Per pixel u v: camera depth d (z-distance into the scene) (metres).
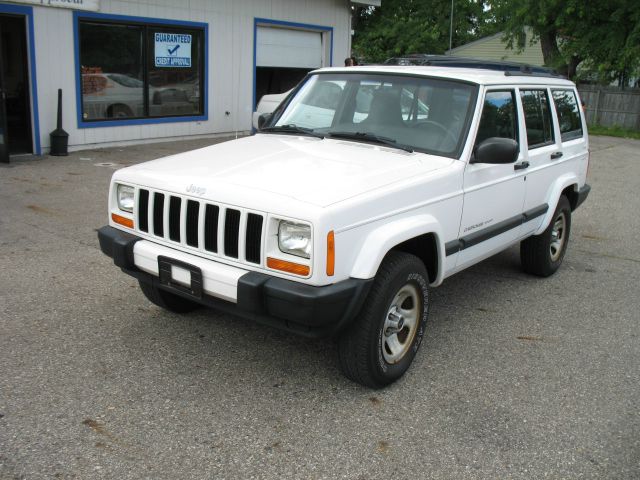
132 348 4.35
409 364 4.16
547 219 5.86
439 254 4.23
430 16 41.47
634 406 3.95
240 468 3.15
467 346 4.71
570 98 6.38
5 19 10.87
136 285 5.50
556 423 3.70
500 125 4.93
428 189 4.06
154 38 13.23
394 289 3.79
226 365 4.19
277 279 3.43
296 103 5.31
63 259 6.05
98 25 12.19
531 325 5.17
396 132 4.68
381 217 3.68
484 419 3.71
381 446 3.39
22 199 8.29
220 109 14.96
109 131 12.73
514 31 27.55
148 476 3.05
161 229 3.96
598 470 3.28
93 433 3.36
